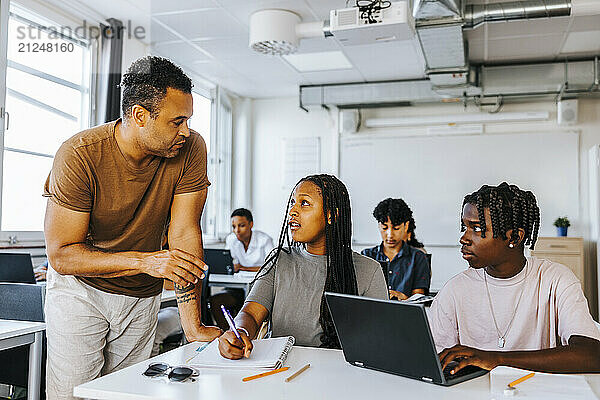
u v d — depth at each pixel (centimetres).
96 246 219
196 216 227
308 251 206
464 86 655
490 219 168
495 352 152
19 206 440
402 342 146
